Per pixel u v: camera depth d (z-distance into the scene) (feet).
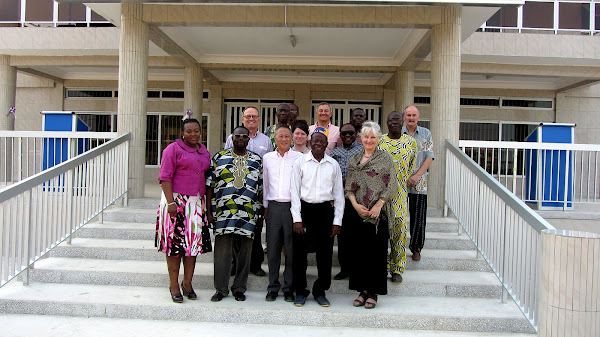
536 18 30.89
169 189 13.33
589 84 34.60
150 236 18.21
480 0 18.80
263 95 38.88
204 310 13.26
